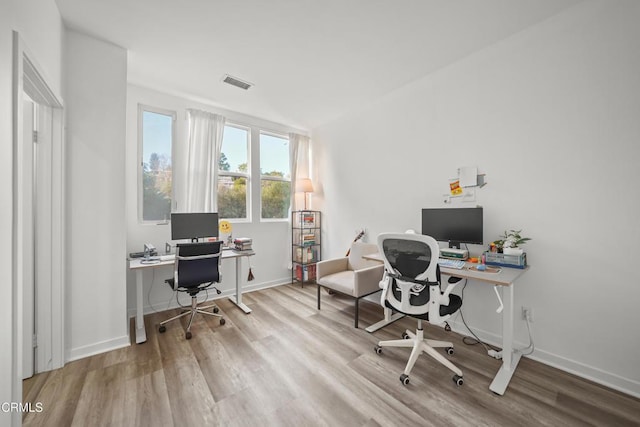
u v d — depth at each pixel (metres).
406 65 2.56
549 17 1.94
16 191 1.17
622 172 1.70
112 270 2.20
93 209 2.12
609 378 1.74
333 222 4.01
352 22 1.97
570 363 1.89
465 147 2.47
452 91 2.56
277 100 3.32
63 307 1.93
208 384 1.76
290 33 2.09
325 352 2.16
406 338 2.39
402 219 3.06
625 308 1.69
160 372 1.89
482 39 2.18
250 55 2.38
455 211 2.39
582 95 1.84
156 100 3.05
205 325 2.67
